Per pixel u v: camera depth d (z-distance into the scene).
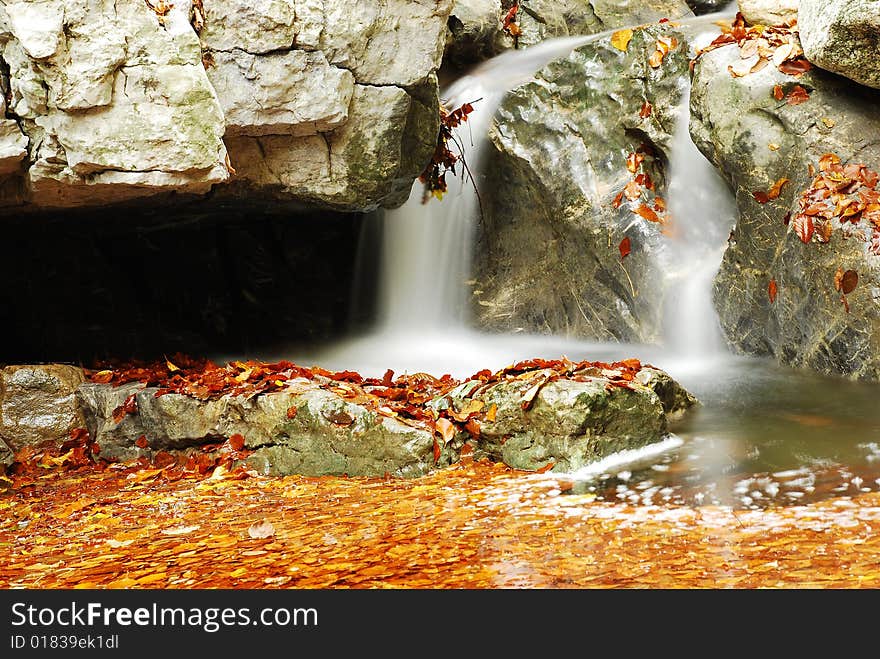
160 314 8.65
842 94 5.96
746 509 3.52
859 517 3.29
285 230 9.09
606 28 9.47
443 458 4.55
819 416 4.89
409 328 8.77
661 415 4.68
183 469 4.90
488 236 8.47
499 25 9.13
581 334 7.87
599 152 7.62
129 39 4.95
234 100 5.51
